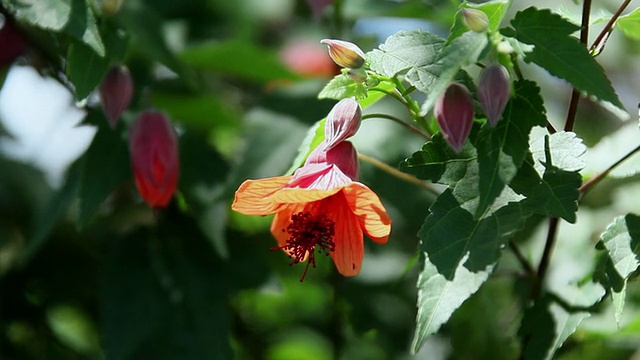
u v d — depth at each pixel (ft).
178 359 2.60
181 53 2.77
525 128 2.19
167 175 2.54
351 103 2.25
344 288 2.80
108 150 2.63
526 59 2.16
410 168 2.20
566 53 2.16
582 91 2.15
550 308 2.37
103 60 2.44
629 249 2.24
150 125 2.54
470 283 2.14
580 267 2.48
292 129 2.68
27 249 2.68
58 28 2.36
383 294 2.79
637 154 2.43
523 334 2.36
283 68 2.78
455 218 2.18
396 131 2.80
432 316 2.14
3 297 2.81
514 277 2.66
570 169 2.19
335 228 2.29
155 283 2.64
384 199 2.75
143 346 2.60
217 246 2.63
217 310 2.63
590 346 2.77
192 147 2.69
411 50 2.23
